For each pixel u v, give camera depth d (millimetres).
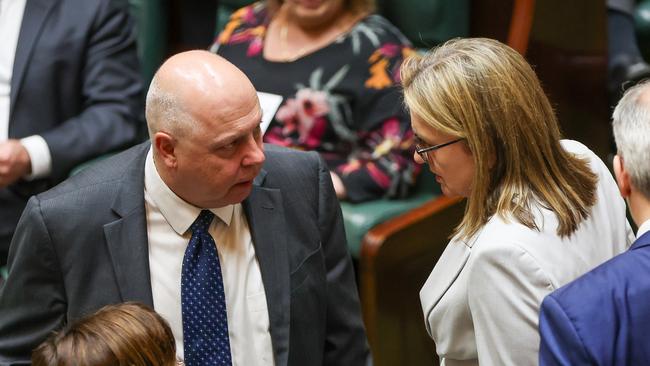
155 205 6219
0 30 11211
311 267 6594
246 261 6344
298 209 6609
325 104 10578
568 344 4613
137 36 13508
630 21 13250
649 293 4617
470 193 5969
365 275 9859
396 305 10062
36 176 10828
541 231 5590
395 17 11430
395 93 10477
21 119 11109
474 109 5668
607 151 12125
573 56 11281
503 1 11133
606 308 4625
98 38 11281
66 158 10820
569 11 11102
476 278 5570
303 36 10898
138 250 6141
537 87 5832
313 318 6637
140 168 6312
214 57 5941
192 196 6027
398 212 10305
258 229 6375
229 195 5980
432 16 11125
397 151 10500
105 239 6164
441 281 6113
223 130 5691
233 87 5754
